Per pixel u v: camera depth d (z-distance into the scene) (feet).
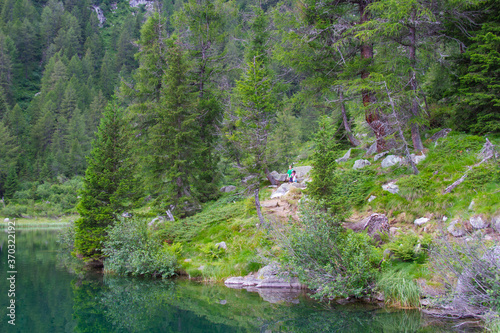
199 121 74.08
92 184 53.21
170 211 59.98
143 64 79.87
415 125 46.52
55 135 253.44
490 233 28.96
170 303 31.37
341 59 54.60
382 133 51.93
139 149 66.28
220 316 27.37
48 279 42.34
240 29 79.00
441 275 25.62
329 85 54.03
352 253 29.73
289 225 36.47
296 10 55.62
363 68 51.08
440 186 37.83
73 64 367.66
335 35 53.36
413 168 42.06
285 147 87.45
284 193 56.85
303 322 25.12
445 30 49.39
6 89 326.03
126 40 407.64
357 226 36.40
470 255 23.61
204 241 48.19
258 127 49.52
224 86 79.71
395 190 41.27
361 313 26.81
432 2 44.55
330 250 30.78
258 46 71.36
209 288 37.32
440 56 47.19
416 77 46.03
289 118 96.89
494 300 21.98
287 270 34.27
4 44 349.61
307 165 72.08
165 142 61.31
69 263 55.72
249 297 33.22
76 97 311.27
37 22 448.24
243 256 41.39
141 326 24.77
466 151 40.86
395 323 23.70
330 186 35.55
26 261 56.80
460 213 32.68
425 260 29.30
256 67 51.83
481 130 41.93
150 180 62.44
